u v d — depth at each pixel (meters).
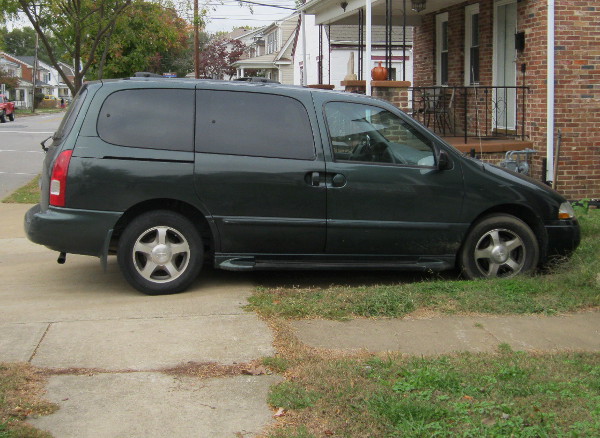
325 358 4.84
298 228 6.49
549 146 11.06
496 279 6.75
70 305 6.09
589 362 4.71
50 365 4.66
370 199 6.57
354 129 6.66
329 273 7.51
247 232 6.44
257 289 6.51
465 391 4.15
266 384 4.41
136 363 4.71
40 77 107.56
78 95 6.52
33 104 67.69
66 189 6.15
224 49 51.06
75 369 4.60
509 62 12.52
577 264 7.05
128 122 6.32
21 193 13.88
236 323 5.53
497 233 6.89
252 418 3.97
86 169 6.16
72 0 13.72
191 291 6.56
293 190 6.45
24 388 4.26
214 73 48.34
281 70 43.81
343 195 6.52
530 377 4.38
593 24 11.02
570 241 7.12
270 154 6.45
